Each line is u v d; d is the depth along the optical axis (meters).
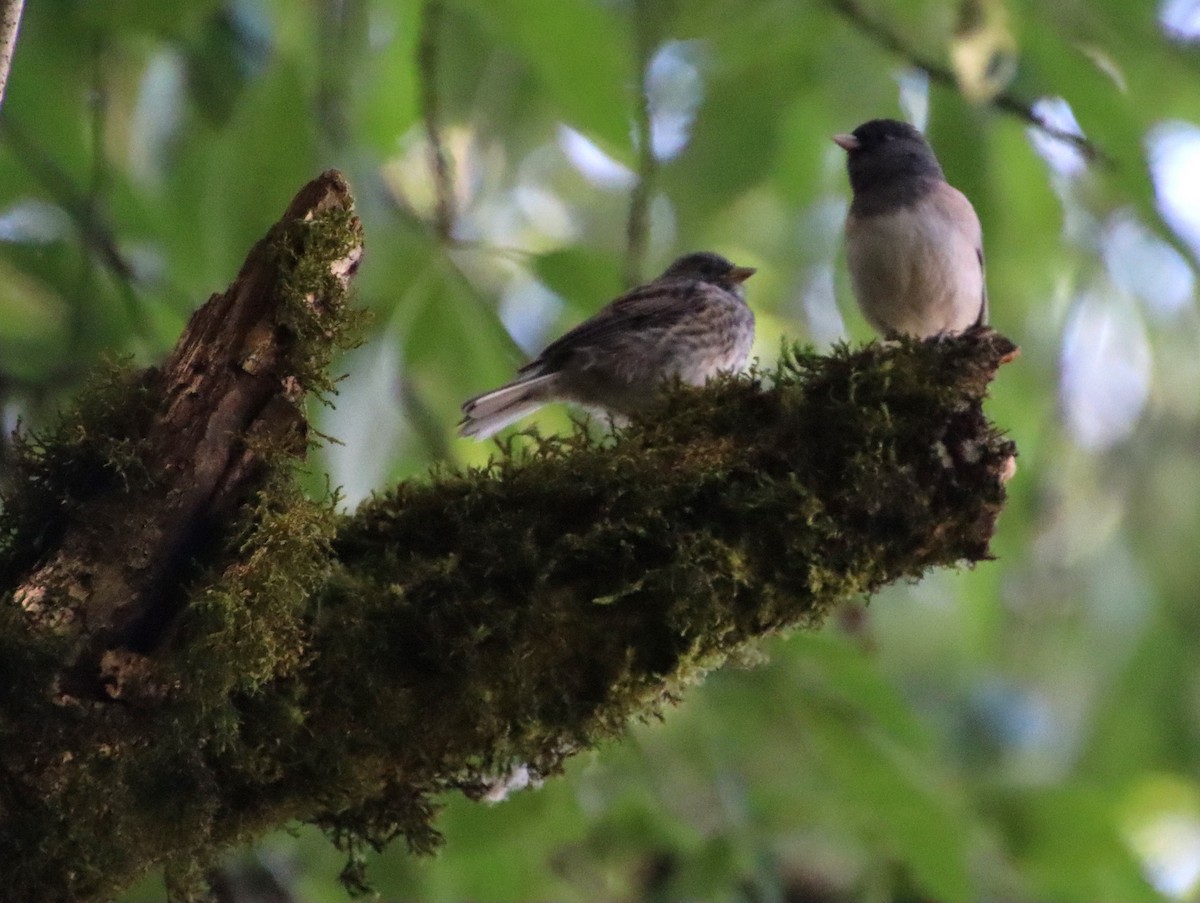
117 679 4.72
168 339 9.11
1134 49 8.17
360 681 4.86
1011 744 12.06
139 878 4.80
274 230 5.16
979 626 9.54
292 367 5.11
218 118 9.48
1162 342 10.74
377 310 7.61
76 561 4.85
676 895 9.64
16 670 4.59
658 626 5.01
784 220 12.18
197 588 4.84
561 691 4.98
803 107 10.02
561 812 8.92
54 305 9.84
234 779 4.82
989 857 8.58
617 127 7.95
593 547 5.02
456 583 4.95
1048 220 9.57
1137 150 7.70
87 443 4.96
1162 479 11.15
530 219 13.30
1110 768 11.56
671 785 9.31
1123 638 11.37
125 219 9.70
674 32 9.20
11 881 4.52
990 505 5.15
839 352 5.37
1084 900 8.70
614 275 8.44
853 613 8.57
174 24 8.30
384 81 8.91
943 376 5.18
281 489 5.05
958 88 8.38
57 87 9.45
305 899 9.31
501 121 11.27
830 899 9.95
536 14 7.71
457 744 4.95
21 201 9.61
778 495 5.08
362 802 4.95
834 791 8.25
